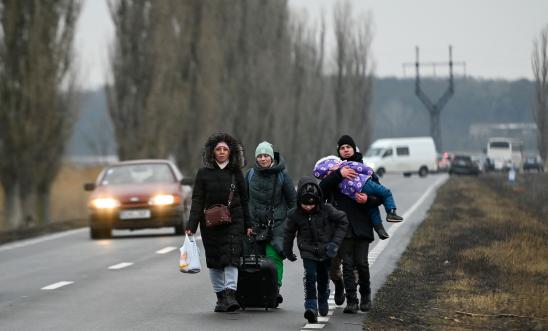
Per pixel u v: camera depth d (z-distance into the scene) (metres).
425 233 66.44
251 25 156.75
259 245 35.66
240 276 34.97
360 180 33.88
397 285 41.22
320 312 33.62
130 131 123.31
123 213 71.12
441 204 104.50
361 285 34.69
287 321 32.84
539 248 54.19
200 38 134.62
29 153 95.19
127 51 123.38
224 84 153.25
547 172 128.88
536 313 33.56
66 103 96.94
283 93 161.62
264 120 157.38
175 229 74.06
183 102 126.81
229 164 35.09
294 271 47.47
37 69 94.81
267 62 157.75
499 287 40.69
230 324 32.28
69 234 78.12
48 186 97.75
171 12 127.19
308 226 32.72
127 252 59.78
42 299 38.97
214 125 135.88
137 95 123.62
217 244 34.69
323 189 34.12
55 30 95.75
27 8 94.75
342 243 34.19
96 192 72.94
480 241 60.09
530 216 81.94
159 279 45.25
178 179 75.25
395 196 126.19
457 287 40.44
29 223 95.25
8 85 94.44
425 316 33.25
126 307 36.47
